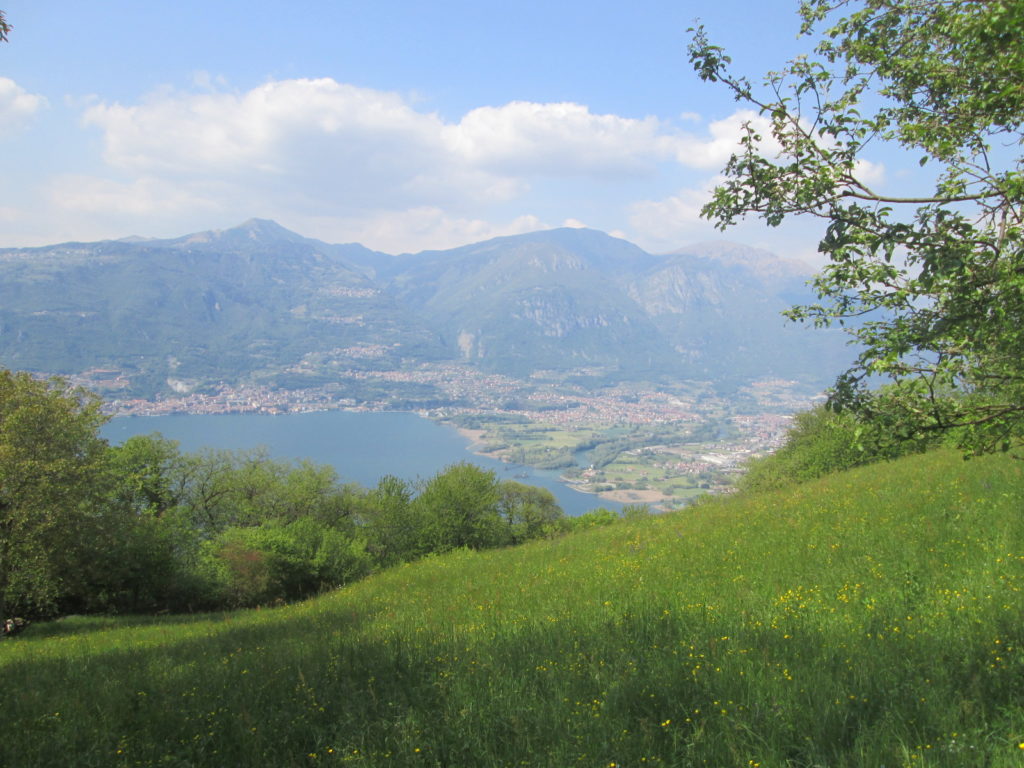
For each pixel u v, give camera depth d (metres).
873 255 5.68
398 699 5.96
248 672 7.63
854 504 16.23
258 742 5.25
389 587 18.86
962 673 5.05
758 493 28.80
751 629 7.04
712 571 11.85
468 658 7.12
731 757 4.23
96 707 6.60
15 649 15.64
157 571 33.28
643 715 5.10
